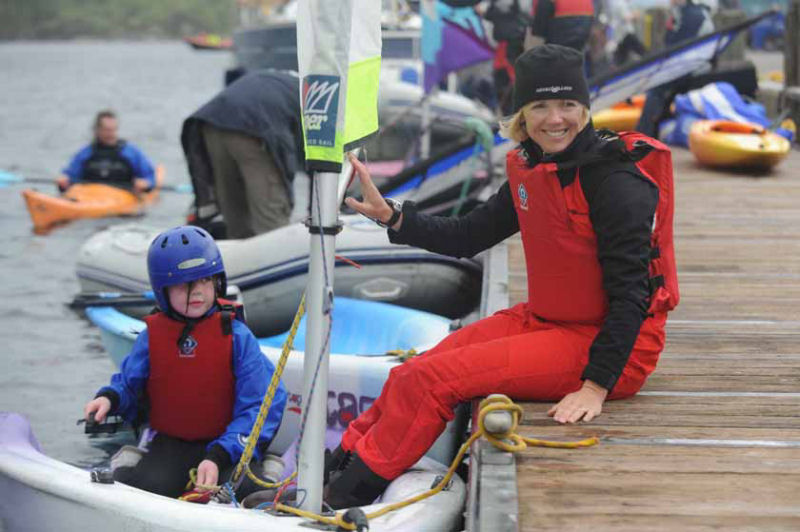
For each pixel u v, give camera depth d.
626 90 11.15
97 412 5.02
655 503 3.70
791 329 5.84
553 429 4.30
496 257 7.64
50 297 10.15
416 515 4.27
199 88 49.38
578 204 4.24
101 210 13.98
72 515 4.20
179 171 19.61
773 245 8.02
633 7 24.52
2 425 4.88
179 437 5.17
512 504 3.65
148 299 7.56
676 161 12.31
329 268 3.88
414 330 6.94
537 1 10.77
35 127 28.52
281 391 5.21
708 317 6.10
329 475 4.63
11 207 15.08
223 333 5.07
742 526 3.53
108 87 50.22
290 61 21.66
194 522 3.99
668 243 4.38
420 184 9.66
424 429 4.38
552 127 4.21
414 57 17.67
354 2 3.86
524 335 4.47
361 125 3.95
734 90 13.45
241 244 8.57
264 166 9.31
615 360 4.25
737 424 4.39
